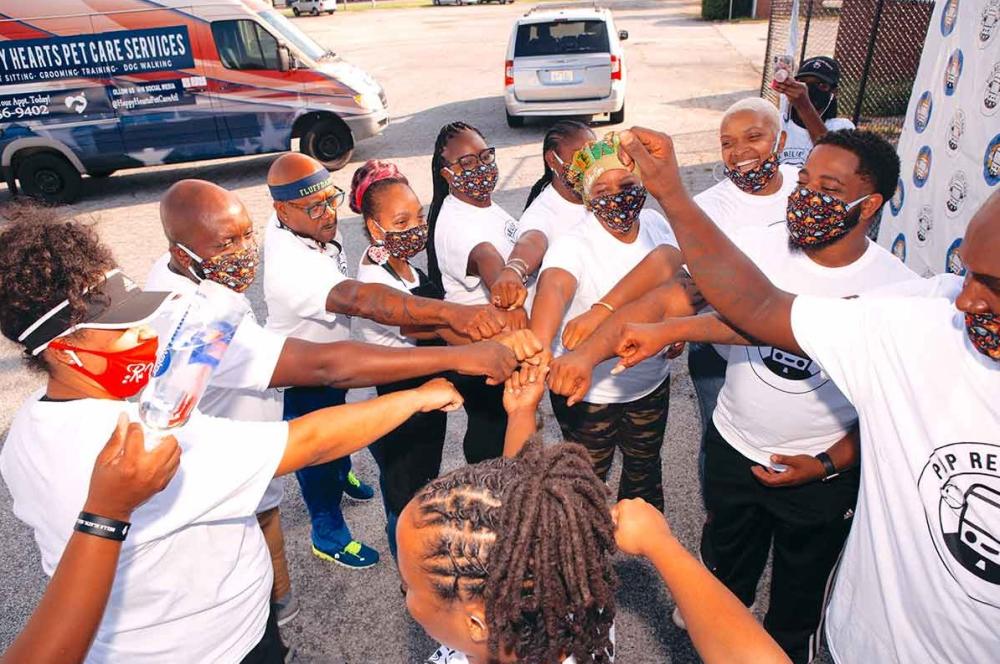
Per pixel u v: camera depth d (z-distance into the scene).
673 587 1.10
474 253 2.86
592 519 0.98
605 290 2.67
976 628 1.51
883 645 1.71
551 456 0.98
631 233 2.69
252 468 1.52
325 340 2.96
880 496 1.63
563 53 11.20
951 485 1.47
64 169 9.52
